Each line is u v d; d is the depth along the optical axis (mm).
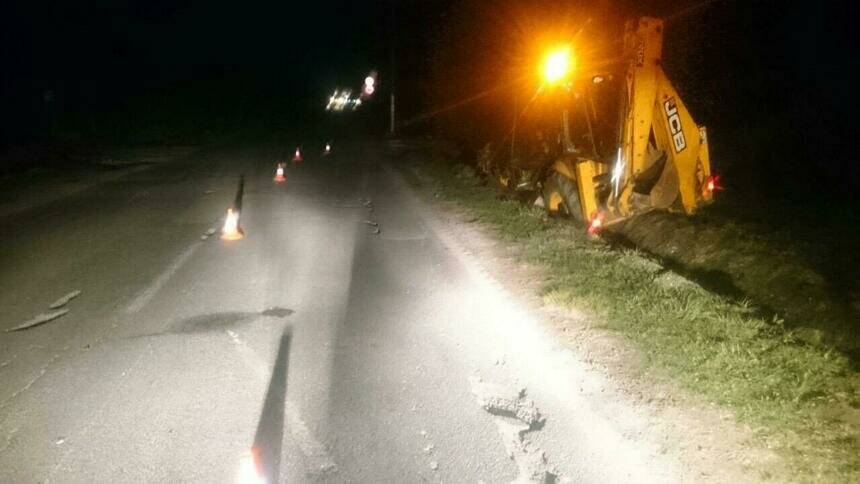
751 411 5090
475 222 12086
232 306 7719
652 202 11430
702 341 6293
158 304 7801
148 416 5227
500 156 17406
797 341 6543
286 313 7484
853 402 5238
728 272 9273
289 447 4801
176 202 14484
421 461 4656
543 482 4438
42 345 6660
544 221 11773
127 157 23875
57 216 12898
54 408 5371
